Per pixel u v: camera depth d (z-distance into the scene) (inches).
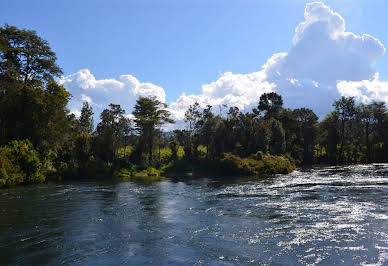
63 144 2625.5
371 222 794.8
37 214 974.4
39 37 2605.8
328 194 1284.4
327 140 4266.7
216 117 3420.3
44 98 2298.2
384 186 1494.8
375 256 555.5
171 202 1200.2
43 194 1460.4
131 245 653.3
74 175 2497.5
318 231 725.3
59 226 819.4
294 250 599.8
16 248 643.5
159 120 3334.2
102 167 2736.2
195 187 1740.9
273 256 571.2
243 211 981.2
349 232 709.3
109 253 606.5
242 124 3476.9
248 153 3277.6
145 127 3267.7
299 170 2997.0
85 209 1058.1
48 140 2370.8
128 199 1290.6
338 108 4338.1
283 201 1146.0
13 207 1100.5
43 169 2181.3
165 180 2325.3
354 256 558.6
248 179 2198.6
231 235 712.4
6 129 2193.7
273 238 681.0
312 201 1128.2
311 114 4333.2
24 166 1948.8
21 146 1978.3
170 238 699.4
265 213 941.2
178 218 903.7
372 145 4165.8
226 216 915.4
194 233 737.0
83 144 2770.7
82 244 665.0
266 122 3631.9
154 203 1182.3
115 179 2491.4
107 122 3090.6
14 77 2362.2
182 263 547.5
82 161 2726.4
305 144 4197.8
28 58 2527.1
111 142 2962.6
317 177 2133.4
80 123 3371.1
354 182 1710.1
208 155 3388.3
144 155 3240.7
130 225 826.8
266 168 2687.0
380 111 4074.8
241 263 541.3
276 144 3442.4
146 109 3341.5
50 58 2652.6
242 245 637.9
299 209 987.9
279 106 4237.2
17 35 2496.3
